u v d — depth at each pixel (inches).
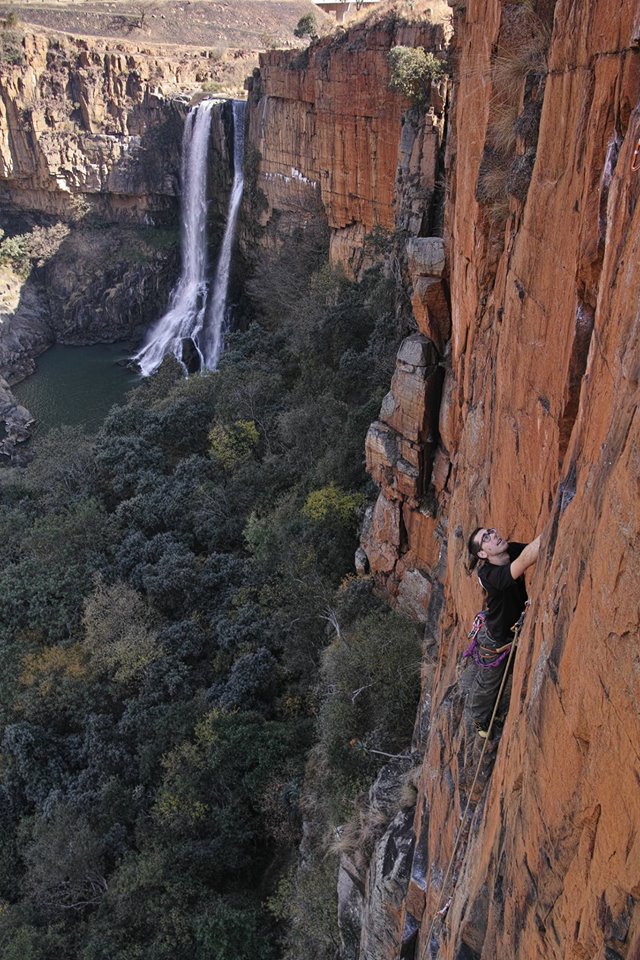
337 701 854.5
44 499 1624.0
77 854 895.7
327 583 1146.7
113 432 1761.8
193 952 799.7
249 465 1526.8
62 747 1095.6
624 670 159.5
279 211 2255.2
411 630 897.5
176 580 1268.5
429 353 837.8
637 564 154.9
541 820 209.2
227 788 947.3
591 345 229.6
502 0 415.2
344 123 1706.4
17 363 2645.2
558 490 247.3
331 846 684.7
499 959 244.8
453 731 394.9
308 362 1624.0
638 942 153.1
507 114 439.2
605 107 236.5
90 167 2888.8
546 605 229.1
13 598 1302.9
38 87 2817.4
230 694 1042.7
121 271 2893.7
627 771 158.2
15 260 2923.2
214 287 2719.0
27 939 841.5
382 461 941.2
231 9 4050.2
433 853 417.4
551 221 295.3
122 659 1136.2
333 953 666.8
